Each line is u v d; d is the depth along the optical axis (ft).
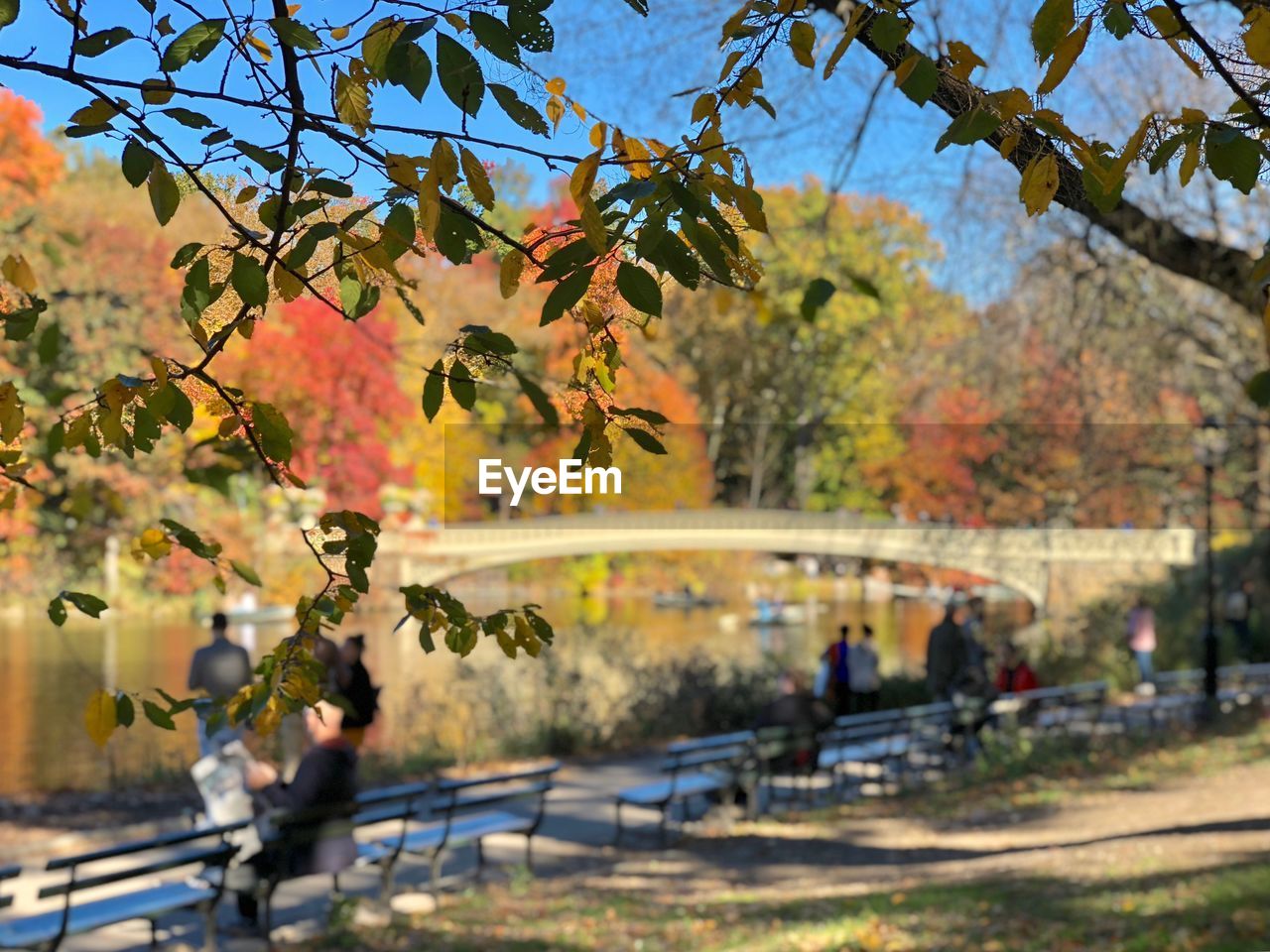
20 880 30.81
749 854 35.47
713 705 58.34
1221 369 61.21
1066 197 7.29
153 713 9.30
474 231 6.19
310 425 95.20
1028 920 24.04
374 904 27.84
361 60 6.22
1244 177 5.99
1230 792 39.19
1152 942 21.18
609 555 220.84
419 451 139.64
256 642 106.63
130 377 7.20
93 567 99.19
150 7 6.24
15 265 8.33
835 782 48.29
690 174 6.19
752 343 115.34
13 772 46.37
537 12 5.81
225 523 91.30
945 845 36.24
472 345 6.95
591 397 7.16
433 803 40.78
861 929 24.68
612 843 36.99
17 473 9.46
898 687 65.62
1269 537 103.50
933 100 7.02
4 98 67.87
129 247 76.13
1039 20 5.85
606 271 6.45
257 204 6.59
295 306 90.84
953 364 60.95
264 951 25.03
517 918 27.35
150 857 32.48
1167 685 76.79
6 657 99.19
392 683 68.95
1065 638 91.71
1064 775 47.21
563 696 55.62
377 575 134.31
